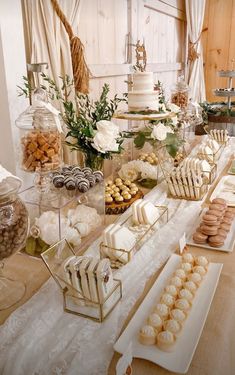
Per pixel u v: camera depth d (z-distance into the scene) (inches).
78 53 64.2
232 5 149.9
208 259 39.8
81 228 43.1
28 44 58.1
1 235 30.8
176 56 141.0
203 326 30.1
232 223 47.9
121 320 31.1
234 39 154.0
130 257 39.1
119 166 68.4
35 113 46.1
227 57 157.3
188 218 49.4
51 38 58.9
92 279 30.2
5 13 47.0
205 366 26.8
